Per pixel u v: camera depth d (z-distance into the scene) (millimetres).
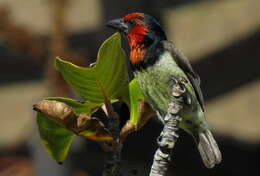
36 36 11359
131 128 5023
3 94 16109
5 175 10969
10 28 11242
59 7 10875
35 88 15727
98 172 12688
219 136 14562
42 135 5172
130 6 11688
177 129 4965
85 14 14680
